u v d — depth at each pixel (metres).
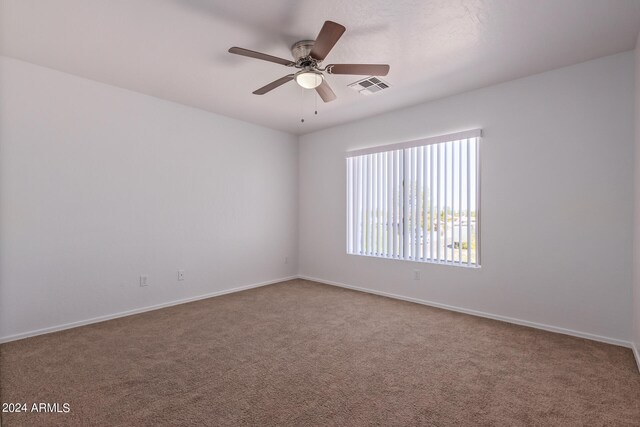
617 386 2.12
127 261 3.62
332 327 3.22
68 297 3.20
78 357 2.54
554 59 2.89
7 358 2.52
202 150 4.32
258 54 2.25
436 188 3.91
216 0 2.09
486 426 1.72
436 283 3.92
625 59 2.75
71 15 2.25
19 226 2.93
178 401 1.95
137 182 3.70
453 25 2.36
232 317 3.53
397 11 2.20
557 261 3.08
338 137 5.03
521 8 2.17
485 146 3.52
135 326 3.25
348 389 2.09
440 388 2.10
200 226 4.30
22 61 2.93
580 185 2.96
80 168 3.28
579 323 2.96
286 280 5.44
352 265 4.84
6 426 1.71
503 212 3.40
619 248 2.78
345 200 4.94
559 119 3.07
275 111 4.36
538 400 1.96
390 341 2.87
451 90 3.60
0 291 2.83
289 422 1.76
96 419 1.78
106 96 3.45
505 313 3.40
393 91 3.62
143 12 2.21
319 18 2.28
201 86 3.52
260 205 5.05
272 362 2.46
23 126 2.95
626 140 2.75
